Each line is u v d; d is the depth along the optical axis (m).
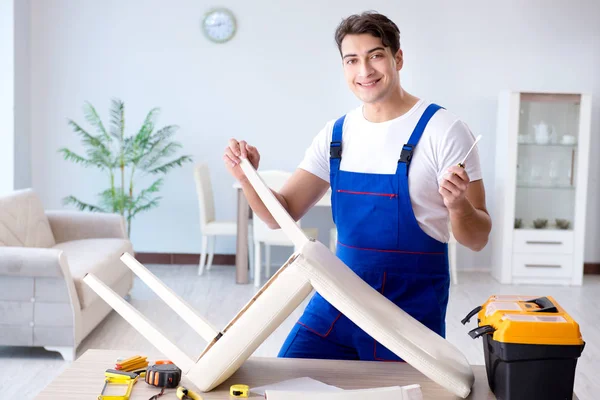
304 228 6.45
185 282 6.02
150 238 6.78
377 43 1.99
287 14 6.56
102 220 5.39
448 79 6.61
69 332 4.00
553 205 6.35
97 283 1.71
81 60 6.58
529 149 6.30
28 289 3.97
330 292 1.54
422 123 2.06
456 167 1.71
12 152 6.28
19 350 4.23
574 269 6.34
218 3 6.54
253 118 6.66
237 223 5.99
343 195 2.15
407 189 2.06
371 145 2.11
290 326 4.80
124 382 1.66
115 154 6.60
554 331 1.54
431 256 2.09
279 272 1.57
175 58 6.59
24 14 6.43
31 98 6.61
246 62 6.60
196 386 1.64
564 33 6.58
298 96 6.63
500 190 6.42
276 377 1.72
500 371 1.59
